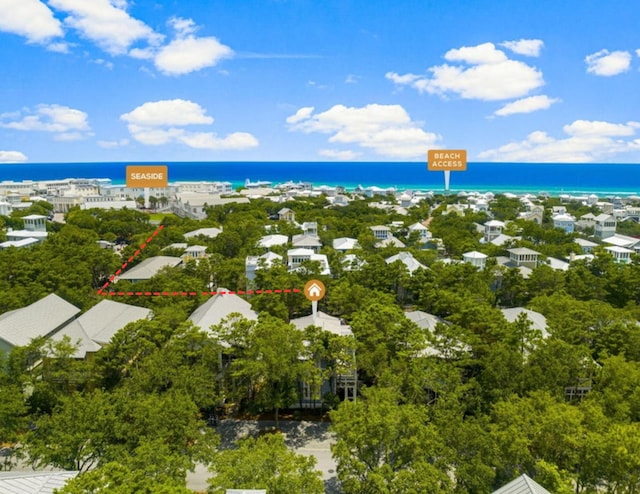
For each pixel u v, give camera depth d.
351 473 27.38
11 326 47.50
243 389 41.06
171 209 196.25
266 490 21.89
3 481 22.22
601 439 27.11
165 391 37.19
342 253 86.50
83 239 98.12
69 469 28.53
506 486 23.59
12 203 178.75
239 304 55.50
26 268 68.19
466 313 50.53
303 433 40.66
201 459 29.45
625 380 36.56
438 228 121.25
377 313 46.94
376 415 27.88
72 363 39.84
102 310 53.97
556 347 40.50
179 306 54.81
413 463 26.95
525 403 31.91
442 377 37.44
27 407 34.66
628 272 66.31
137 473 23.67
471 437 28.89
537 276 68.06
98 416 29.88
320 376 39.75
